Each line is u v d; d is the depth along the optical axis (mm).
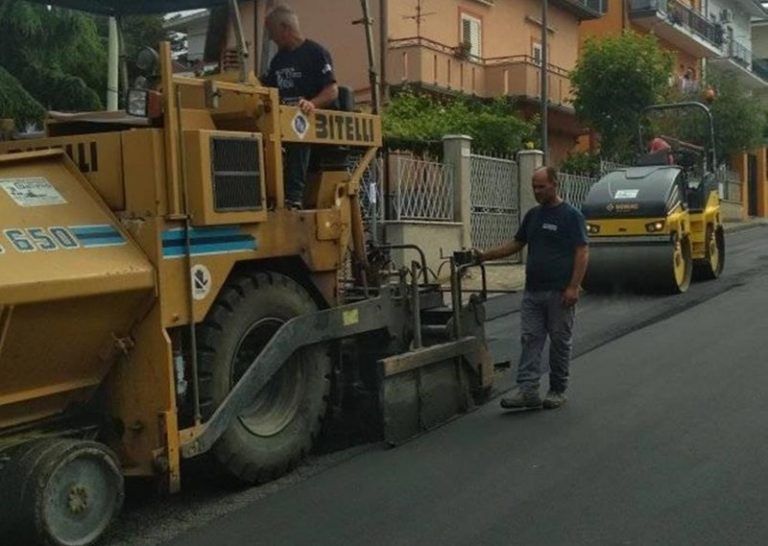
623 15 34219
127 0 7164
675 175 14258
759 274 16625
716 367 9234
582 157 24891
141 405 5574
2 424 5199
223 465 6047
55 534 4992
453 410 7875
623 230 13820
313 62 7109
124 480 5926
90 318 5258
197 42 8500
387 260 7797
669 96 25781
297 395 6621
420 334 7781
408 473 6477
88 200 5543
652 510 5656
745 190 37500
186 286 5680
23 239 5027
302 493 6137
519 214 19266
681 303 13195
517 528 5441
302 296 6598
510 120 20344
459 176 17141
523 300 8188
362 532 5441
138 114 5605
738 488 5977
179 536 5457
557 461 6629
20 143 5906
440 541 5281
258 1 7430
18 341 4949
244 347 6258
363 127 7316
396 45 22375
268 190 6387
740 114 29016
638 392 8422
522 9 28438
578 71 25547
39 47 15711
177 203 5602
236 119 6320
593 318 12117
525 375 8039
